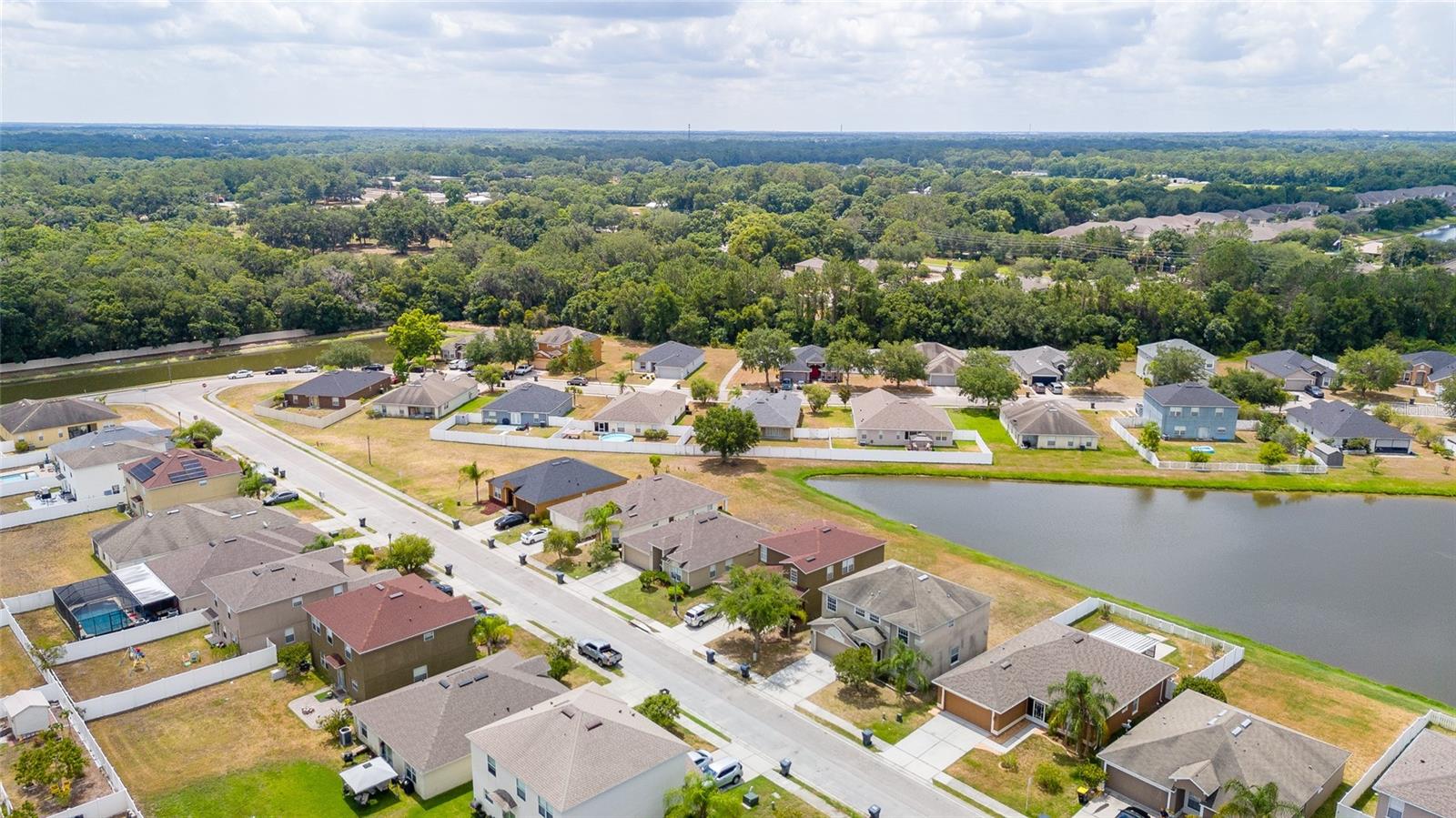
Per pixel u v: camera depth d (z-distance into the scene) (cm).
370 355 17262
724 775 5700
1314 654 7606
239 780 5766
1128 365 18200
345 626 6706
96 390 15762
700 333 19375
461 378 15650
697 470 11638
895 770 5928
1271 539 9988
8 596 8181
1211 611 8300
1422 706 6750
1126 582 8881
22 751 6000
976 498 11144
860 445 12825
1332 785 5725
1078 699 5934
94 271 19488
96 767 5859
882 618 6956
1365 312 18725
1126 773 5650
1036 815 5506
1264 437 13125
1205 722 5894
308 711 6550
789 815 5416
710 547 8488
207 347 19462
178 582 7838
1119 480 11644
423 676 6794
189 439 11888
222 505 9319
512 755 5291
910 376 15675
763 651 7381
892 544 9431
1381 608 8406
